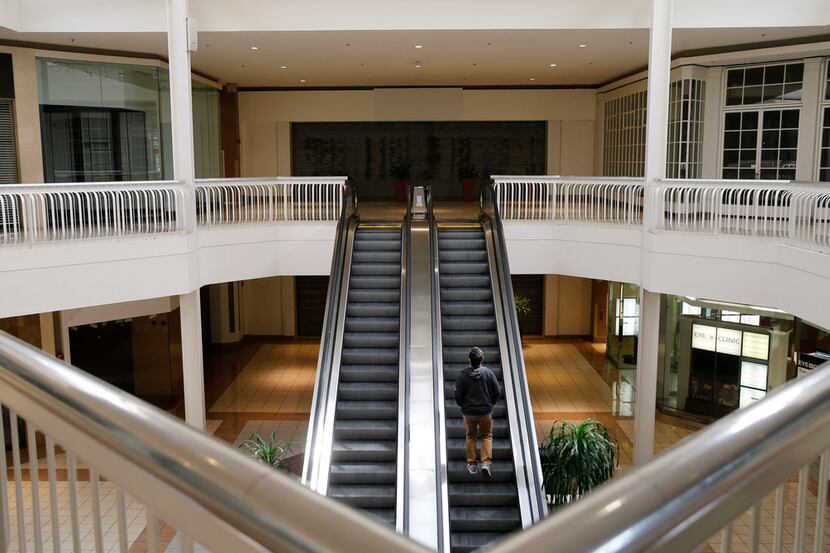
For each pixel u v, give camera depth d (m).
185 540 0.96
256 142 23.05
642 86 18.52
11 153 14.55
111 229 13.17
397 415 10.66
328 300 11.74
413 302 12.16
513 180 14.41
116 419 1.04
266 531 0.78
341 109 22.66
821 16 12.87
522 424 10.06
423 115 22.67
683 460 0.84
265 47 15.12
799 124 14.98
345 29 13.34
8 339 1.39
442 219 16.75
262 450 10.99
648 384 12.47
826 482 1.13
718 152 16.02
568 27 13.30
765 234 10.62
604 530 0.72
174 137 12.28
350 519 0.75
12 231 13.42
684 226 12.12
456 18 13.32
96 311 14.70
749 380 15.26
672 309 16.23
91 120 15.45
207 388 17.89
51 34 13.45
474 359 9.60
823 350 14.12
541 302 22.98
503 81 21.58
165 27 13.23
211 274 13.16
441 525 8.56
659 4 11.94
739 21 12.98
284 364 20.09
